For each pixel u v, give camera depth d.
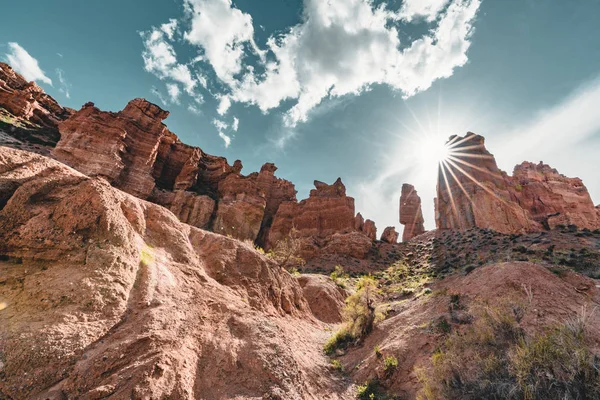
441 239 58.12
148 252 12.98
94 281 9.04
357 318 18.47
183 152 63.94
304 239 61.50
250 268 19.59
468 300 15.76
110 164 44.88
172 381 7.74
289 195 82.56
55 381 6.46
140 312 9.53
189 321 10.66
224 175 68.06
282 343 12.14
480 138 70.06
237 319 12.54
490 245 42.56
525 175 72.88
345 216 67.12
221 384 8.97
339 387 12.47
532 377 7.41
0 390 5.89
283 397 9.37
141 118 54.66
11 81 58.34
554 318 11.24
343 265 51.91
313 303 28.81
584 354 7.18
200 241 18.98
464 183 63.84
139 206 15.04
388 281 41.56
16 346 6.60
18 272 8.68
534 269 16.17
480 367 8.90
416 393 10.77
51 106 63.62
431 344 13.09
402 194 89.31
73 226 10.17
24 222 9.60
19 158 10.94
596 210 66.31
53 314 7.72
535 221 57.97
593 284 15.34
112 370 7.21
